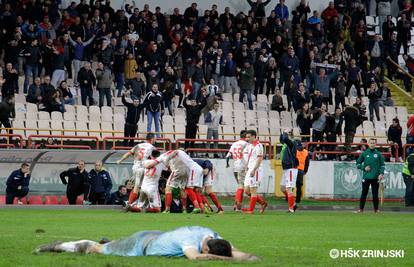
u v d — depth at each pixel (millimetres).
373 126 77500
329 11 82562
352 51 81375
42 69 75062
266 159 64000
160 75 73500
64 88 69188
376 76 81188
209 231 19047
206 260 18594
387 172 64500
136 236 19703
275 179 63625
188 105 64938
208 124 67750
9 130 65188
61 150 54812
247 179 45750
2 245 23688
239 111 74438
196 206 44969
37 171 53625
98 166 51000
